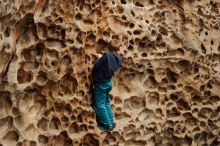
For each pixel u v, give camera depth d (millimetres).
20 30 6910
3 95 6707
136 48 7734
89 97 7309
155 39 7863
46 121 7008
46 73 6988
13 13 6793
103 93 7203
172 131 7922
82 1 7316
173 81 7984
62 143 7145
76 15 7246
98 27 7438
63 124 7105
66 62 7148
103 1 7512
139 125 7688
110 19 7574
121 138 7555
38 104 6992
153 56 7844
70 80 7168
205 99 8148
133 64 7699
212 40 8305
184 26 8156
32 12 6930
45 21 7012
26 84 6863
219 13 8469
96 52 7434
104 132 7398
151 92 7824
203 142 8133
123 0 7809
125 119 7617
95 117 7336
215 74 8227
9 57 6754
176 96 7965
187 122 8016
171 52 7969
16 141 6766
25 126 6824
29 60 6934
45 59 7020
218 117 8211
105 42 7504
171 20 8094
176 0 8195
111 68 7129
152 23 7910
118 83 7668
